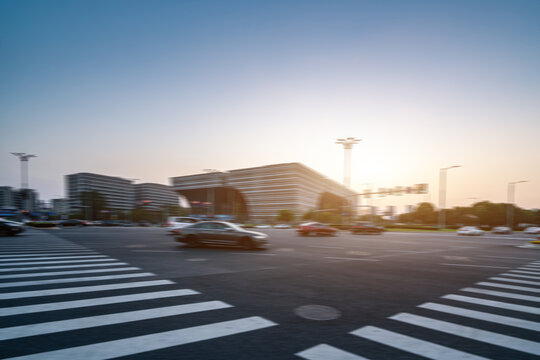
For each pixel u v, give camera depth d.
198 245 14.25
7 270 7.13
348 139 41.72
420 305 5.03
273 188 116.06
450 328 3.93
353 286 6.45
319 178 135.75
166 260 9.55
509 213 59.28
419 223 105.12
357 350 3.18
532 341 3.53
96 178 123.06
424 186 26.81
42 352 2.90
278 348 3.20
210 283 6.38
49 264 8.08
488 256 13.24
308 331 3.73
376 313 4.55
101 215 113.69
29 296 4.91
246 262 9.66
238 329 3.73
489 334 3.73
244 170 126.62
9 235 19.17
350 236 27.42
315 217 79.06
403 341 3.46
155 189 147.50
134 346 3.12
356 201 101.75
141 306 4.55
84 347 3.06
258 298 5.26
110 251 11.53
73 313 4.12
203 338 3.41
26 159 46.16
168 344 3.21
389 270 8.73
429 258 11.98
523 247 19.02
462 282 7.11
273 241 19.61
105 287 5.67
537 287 6.59
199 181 134.25
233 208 122.31
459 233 37.78
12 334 3.33
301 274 7.77
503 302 5.27
